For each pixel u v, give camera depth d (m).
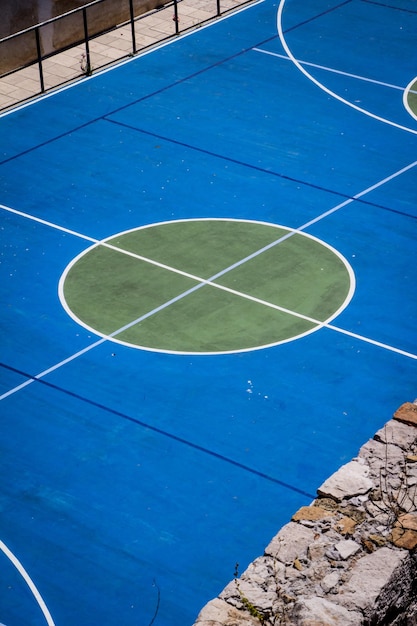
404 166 41.72
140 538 25.08
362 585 15.20
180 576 24.05
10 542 24.97
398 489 17.25
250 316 33.06
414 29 52.56
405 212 38.75
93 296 34.03
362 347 31.72
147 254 36.22
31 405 29.44
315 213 38.69
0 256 36.06
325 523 16.64
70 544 24.92
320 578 15.69
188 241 36.97
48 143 43.28
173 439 28.22
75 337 32.12
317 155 42.41
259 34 52.06
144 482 26.81
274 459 27.56
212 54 50.25
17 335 32.25
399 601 15.69
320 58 49.84
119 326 32.59
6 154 42.47
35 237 37.16
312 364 30.98
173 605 23.30
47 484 26.72
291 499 26.25
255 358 31.19
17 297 34.03
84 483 26.77
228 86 47.53
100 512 25.86
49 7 50.12
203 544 24.92
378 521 16.61
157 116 45.19
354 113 45.44
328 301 33.81
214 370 30.72
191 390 29.98
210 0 55.66
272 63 49.44
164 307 33.50
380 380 30.42
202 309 33.38
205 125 44.44
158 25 53.19
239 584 15.77
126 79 48.25
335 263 35.78
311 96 46.72
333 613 14.70
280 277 35.00
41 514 25.80
